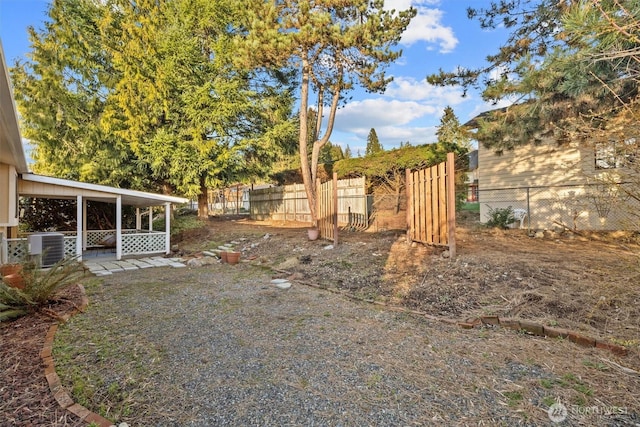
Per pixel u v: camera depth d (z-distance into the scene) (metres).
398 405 2.15
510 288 4.16
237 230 12.39
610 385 2.29
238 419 2.04
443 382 2.41
